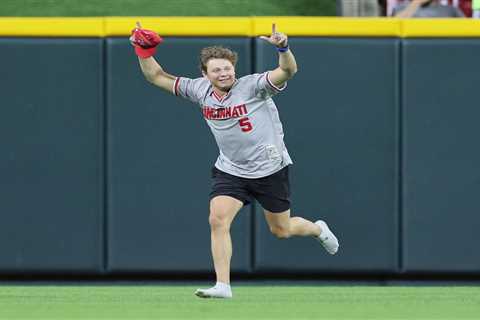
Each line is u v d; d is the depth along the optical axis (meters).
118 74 29.27
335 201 29.44
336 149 29.39
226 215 24.77
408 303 25.77
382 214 29.48
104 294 27.77
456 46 29.31
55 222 29.41
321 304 25.41
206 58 24.30
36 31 29.22
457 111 29.39
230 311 23.86
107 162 29.36
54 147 29.31
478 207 29.53
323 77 29.31
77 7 36.59
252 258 29.38
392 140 29.41
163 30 29.16
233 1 37.06
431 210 29.50
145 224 29.44
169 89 25.22
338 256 29.50
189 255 29.48
